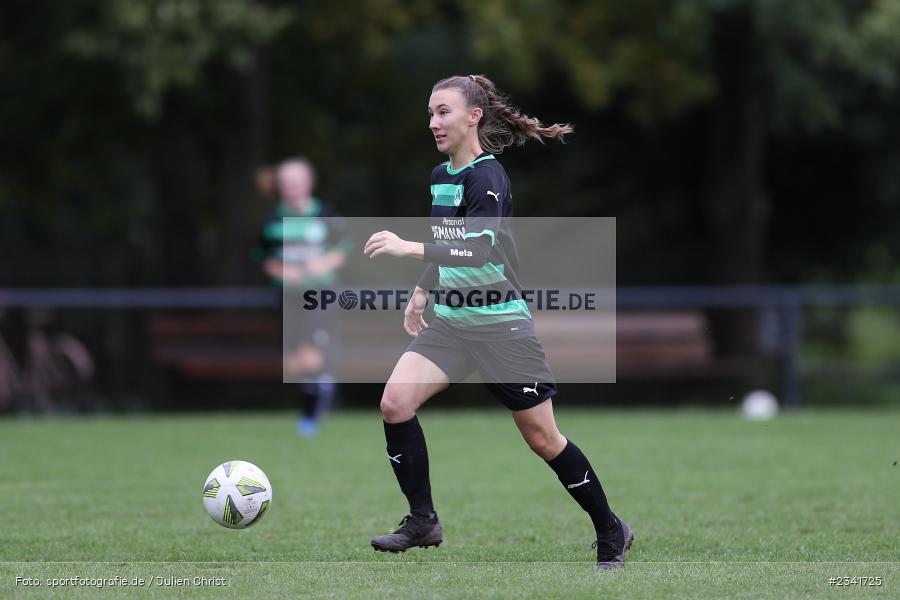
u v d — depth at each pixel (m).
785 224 81.06
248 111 66.19
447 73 81.50
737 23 64.31
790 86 64.00
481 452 38.16
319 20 64.56
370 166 85.44
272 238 40.31
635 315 57.06
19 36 63.31
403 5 67.88
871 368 58.06
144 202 94.00
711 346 60.53
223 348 56.94
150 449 38.50
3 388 51.69
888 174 75.62
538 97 76.31
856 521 24.97
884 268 83.38
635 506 27.20
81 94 64.25
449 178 19.17
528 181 80.75
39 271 76.75
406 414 19.70
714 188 70.94
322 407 42.88
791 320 55.56
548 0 61.94
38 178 77.44
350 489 29.81
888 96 68.19
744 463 35.25
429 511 20.08
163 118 66.94
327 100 77.75
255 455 36.81
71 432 44.16
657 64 63.66
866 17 60.00
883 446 39.69
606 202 81.56
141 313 55.66
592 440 41.56
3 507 26.89
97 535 23.22
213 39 54.72
